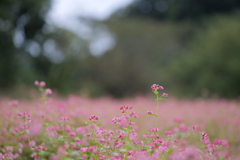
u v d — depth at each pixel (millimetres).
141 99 12711
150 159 3795
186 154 3602
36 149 4613
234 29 24891
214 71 24438
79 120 6621
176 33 40969
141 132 7098
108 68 37531
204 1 39781
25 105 8625
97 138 4395
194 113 9438
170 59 37938
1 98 11414
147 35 40688
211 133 7645
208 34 27375
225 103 11438
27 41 25812
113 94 37750
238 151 5969
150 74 36781
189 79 26344
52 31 26688
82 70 37469
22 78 25656
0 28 21703
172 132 4879
